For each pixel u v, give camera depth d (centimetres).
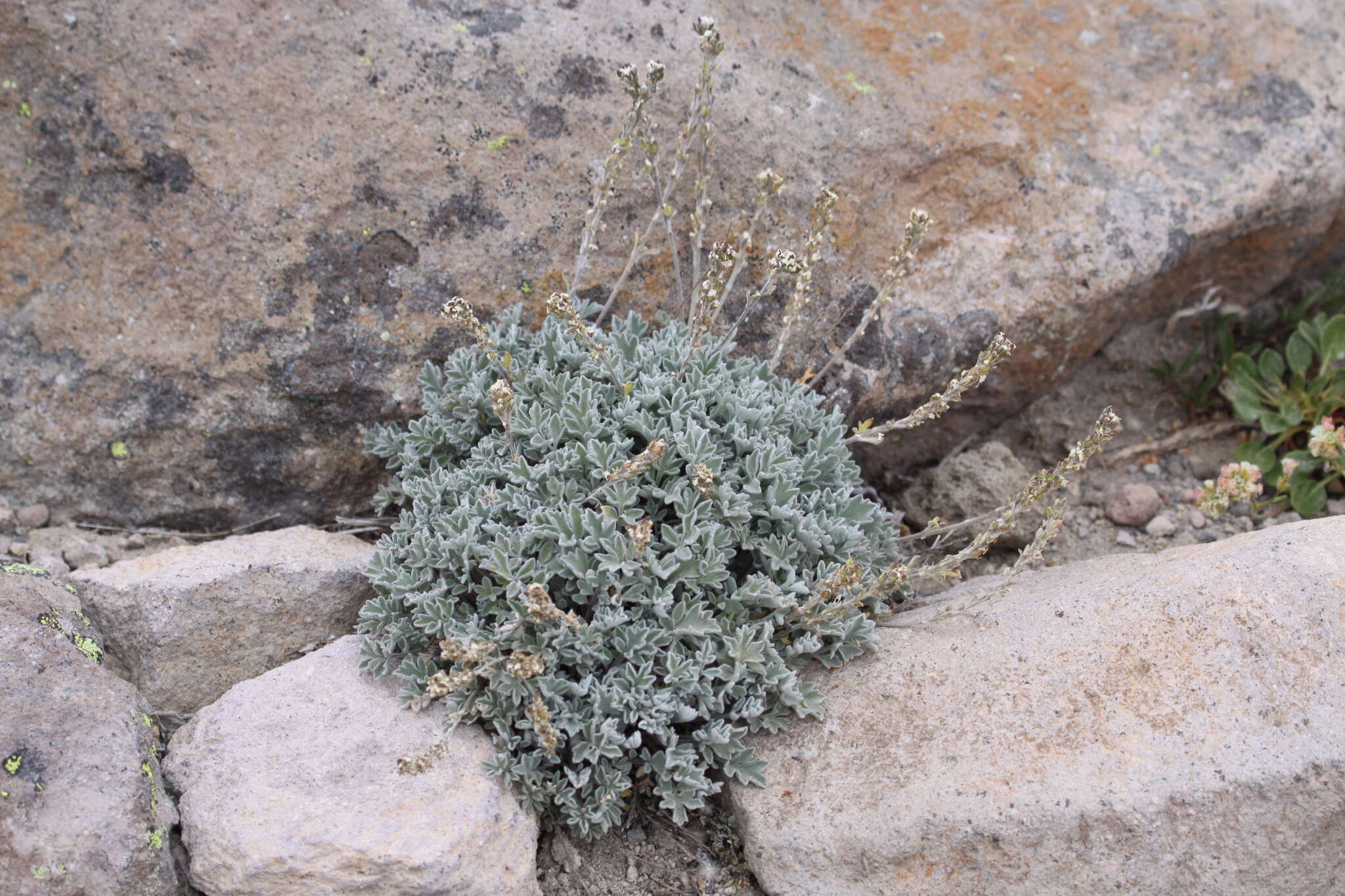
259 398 95
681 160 94
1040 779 84
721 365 94
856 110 101
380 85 96
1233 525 103
